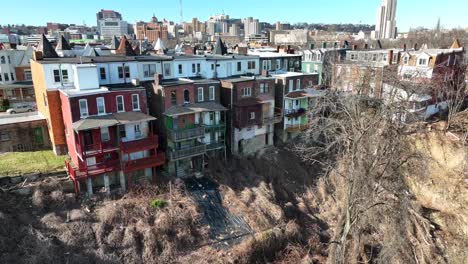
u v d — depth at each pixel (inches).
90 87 1279.5
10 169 1214.9
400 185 1086.4
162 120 1437.0
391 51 2237.9
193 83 1493.6
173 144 1413.6
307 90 1919.3
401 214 1040.2
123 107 1302.9
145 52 2335.1
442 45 3346.5
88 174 1178.6
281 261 1165.1
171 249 1080.2
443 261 1288.1
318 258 1205.1
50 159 1326.3
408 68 2025.1
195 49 2242.9
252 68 2020.2
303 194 1557.6
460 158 1573.6
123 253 1027.3
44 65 1280.8
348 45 3459.6
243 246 1140.5
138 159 1298.0
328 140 1598.2
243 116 1621.6
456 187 1508.4
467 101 2134.6
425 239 1342.3
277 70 2208.4
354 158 1082.1
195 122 1505.9
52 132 1341.0
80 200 1186.6
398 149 1073.5
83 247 1015.6
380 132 1064.8
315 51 2544.3
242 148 1710.1
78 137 1149.7
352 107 1160.8
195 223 1208.8
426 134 1620.3
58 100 1316.4
